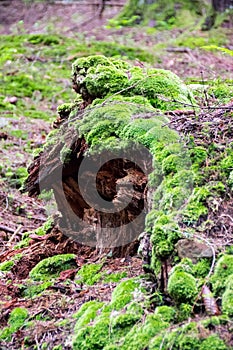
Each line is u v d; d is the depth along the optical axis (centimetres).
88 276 320
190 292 236
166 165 298
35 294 320
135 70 395
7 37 1290
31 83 995
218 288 237
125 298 262
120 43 1218
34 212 611
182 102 360
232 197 283
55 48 1188
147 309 250
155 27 1330
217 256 251
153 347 224
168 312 238
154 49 1138
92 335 248
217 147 311
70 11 1611
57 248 379
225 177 292
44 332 275
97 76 373
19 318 293
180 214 274
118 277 305
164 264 255
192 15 1339
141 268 303
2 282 343
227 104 342
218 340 216
